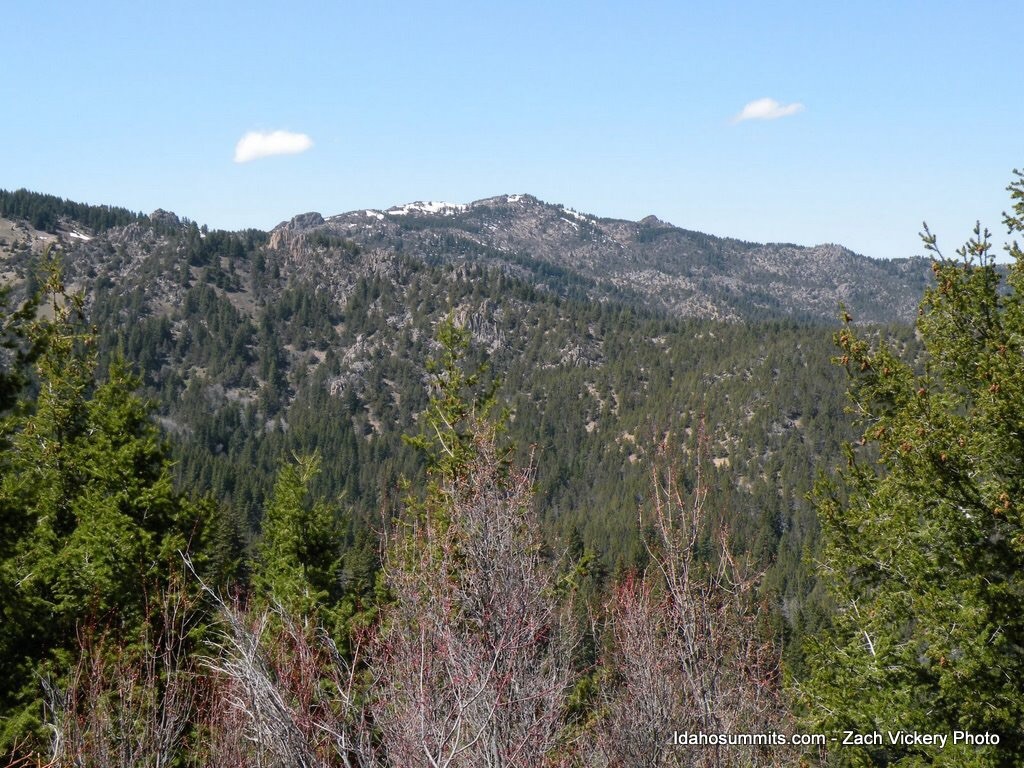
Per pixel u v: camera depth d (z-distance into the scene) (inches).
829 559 520.4
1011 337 428.5
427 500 531.5
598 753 364.5
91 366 825.5
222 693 280.5
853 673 470.3
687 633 355.9
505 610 301.7
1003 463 418.3
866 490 508.7
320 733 245.8
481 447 410.6
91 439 768.9
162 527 725.9
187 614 372.5
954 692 402.6
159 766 291.7
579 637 390.0
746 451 6181.1
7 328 495.8
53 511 743.1
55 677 506.9
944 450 409.1
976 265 447.2
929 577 435.2
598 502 6264.8
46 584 623.8
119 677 315.9
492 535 336.2
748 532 4239.7
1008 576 418.3
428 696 252.5
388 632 286.4
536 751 270.8
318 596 789.9
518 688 278.8
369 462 7047.2
